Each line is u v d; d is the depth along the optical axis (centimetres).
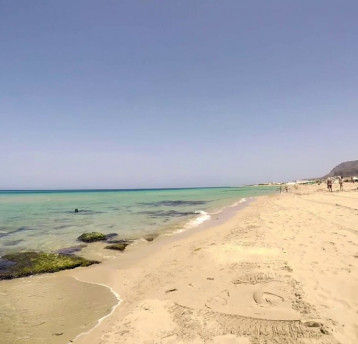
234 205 3988
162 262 1148
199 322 609
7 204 5022
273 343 518
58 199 7019
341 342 498
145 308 696
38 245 1557
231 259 1024
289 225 1667
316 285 734
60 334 631
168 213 3172
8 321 697
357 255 978
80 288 920
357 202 2830
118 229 2055
